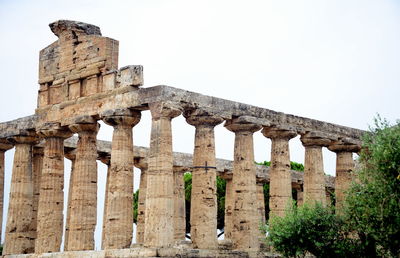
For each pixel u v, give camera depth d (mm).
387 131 34375
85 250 39719
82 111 41531
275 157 44156
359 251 34844
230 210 57844
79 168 41281
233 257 38562
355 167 49625
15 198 45344
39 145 49281
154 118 37062
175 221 53656
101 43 41344
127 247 37562
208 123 39656
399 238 32875
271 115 43250
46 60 45719
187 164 54719
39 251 41812
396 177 33031
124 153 38688
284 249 36844
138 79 38562
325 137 46438
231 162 57969
